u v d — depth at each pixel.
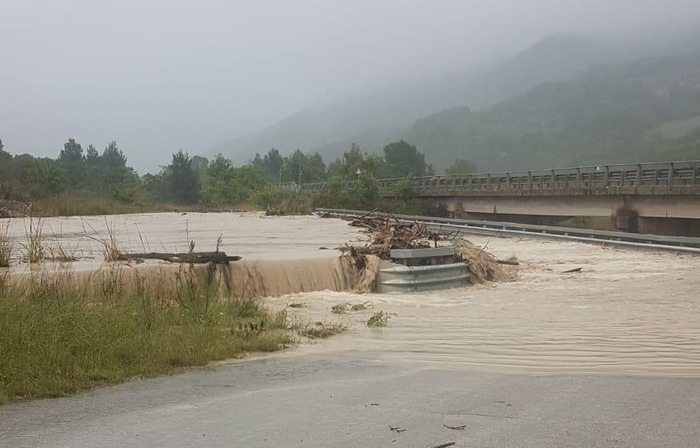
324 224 36.47
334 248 19.86
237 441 5.15
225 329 10.09
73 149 167.62
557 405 6.17
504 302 13.86
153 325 9.60
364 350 9.26
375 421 5.68
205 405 6.27
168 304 11.16
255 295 14.19
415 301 14.27
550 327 10.82
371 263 16.34
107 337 8.45
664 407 6.06
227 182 91.56
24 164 63.16
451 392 6.73
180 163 116.56
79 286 12.20
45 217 42.56
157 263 14.83
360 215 44.66
